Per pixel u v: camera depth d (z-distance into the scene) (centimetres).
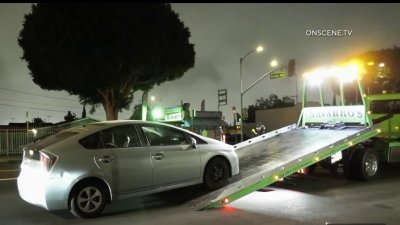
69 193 736
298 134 1247
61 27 2931
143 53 3088
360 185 1062
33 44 3028
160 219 745
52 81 3259
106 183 769
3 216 798
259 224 699
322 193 958
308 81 1353
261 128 3956
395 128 1367
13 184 1227
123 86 3275
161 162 838
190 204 845
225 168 948
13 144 3066
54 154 732
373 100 1429
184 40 3456
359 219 726
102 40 2950
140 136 831
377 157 1146
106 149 780
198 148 904
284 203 855
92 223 730
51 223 740
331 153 1017
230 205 843
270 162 986
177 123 3662
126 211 811
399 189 1006
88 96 3428
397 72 3148
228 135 4528
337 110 1238
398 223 700
